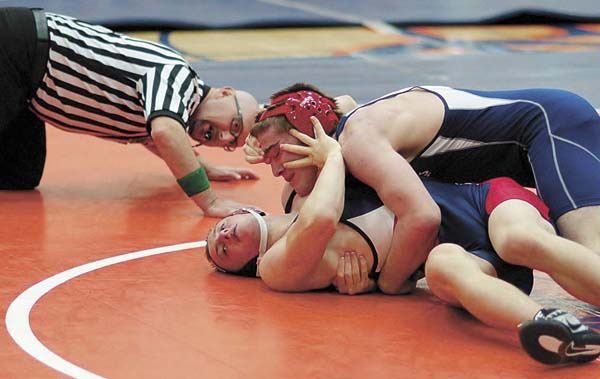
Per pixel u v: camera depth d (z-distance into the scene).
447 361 7.48
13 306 8.53
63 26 12.07
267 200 12.41
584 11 29.28
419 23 28.47
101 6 29.44
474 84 20.17
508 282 8.39
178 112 11.62
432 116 9.11
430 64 22.66
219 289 9.04
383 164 8.66
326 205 8.52
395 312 8.52
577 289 8.00
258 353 7.56
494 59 23.25
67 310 8.46
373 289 9.05
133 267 9.66
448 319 8.36
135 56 12.05
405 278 8.86
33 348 7.63
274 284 8.97
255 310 8.50
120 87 12.01
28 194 12.70
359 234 8.85
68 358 7.45
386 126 8.93
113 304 8.61
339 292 9.01
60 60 11.95
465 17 28.72
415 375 7.22
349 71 21.80
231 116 12.16
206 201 11.73
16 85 12.02
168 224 11.30
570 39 26.25
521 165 9.38
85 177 13.78
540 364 7.45
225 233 9.22
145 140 12.84
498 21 28.59
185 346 7.69
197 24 27.81
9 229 10.91
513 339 7.93
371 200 8.97
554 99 9.17
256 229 9.17
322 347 7.71
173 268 9.65
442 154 9.23
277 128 9.08
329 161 8.79
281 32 27.50
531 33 27.31
